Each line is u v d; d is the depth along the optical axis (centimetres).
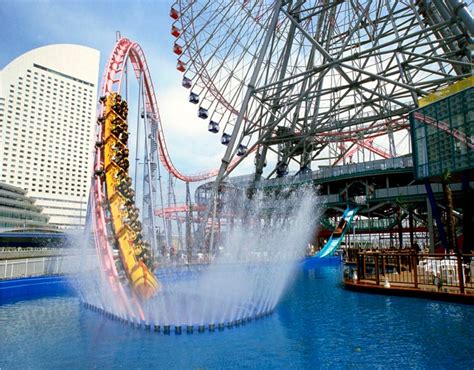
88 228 2511
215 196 4800
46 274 2686
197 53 5175
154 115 4297
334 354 1158
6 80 15200
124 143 2320
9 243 6844
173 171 5944
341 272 3941
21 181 15038
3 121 14900
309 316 1698
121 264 1994
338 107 5947
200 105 5631
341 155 7025
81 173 16675
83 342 1309
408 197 5334
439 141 3491
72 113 16700
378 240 7262
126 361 1113
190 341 1316
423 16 4991
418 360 1087
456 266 2289
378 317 1652
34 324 1587
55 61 16488
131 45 3478
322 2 5156
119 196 2162
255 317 1664
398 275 2744
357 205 5984
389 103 5700
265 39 4875
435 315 1656
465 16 3425
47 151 15850
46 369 1053
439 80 4316
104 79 2986
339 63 4378
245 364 1082
